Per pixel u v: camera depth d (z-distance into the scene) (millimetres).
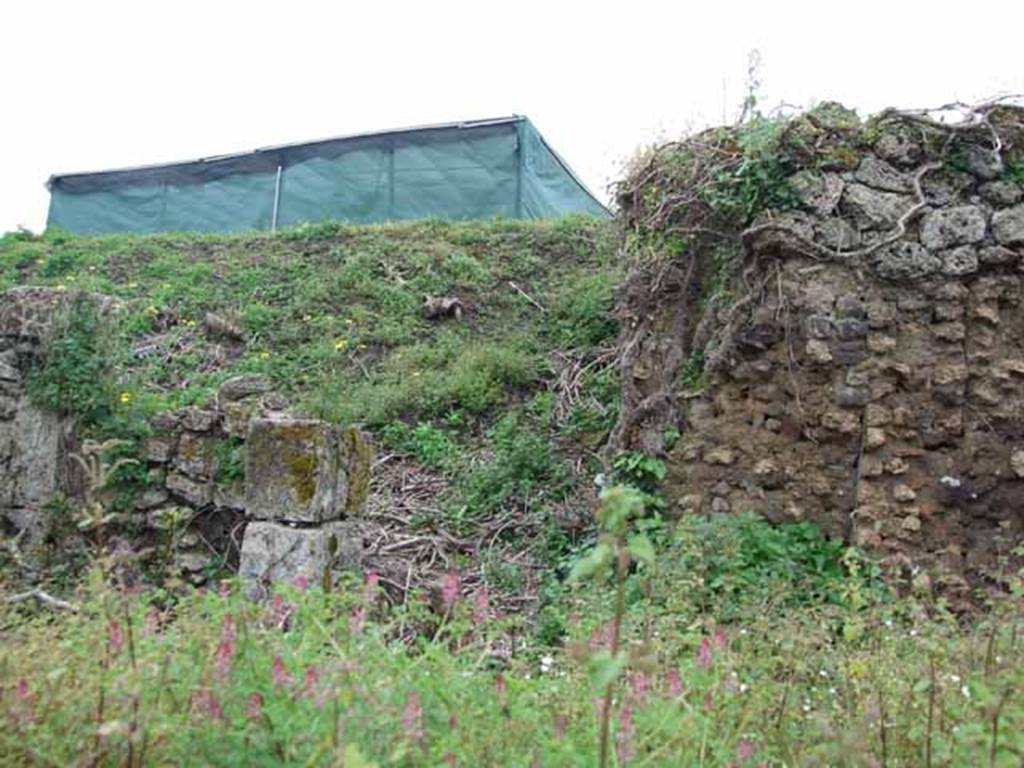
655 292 5957
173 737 2129
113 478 5879
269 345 9141
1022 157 5254
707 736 2461
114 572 3205
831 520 5227
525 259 10484
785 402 5379
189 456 5828
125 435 5945
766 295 5461
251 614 2814
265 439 4812
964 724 2465
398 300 9734
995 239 5176
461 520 6531
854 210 5332
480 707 2477
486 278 10133
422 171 12188
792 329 5371
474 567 6000
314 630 2775
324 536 4781
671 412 5762
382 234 11227
